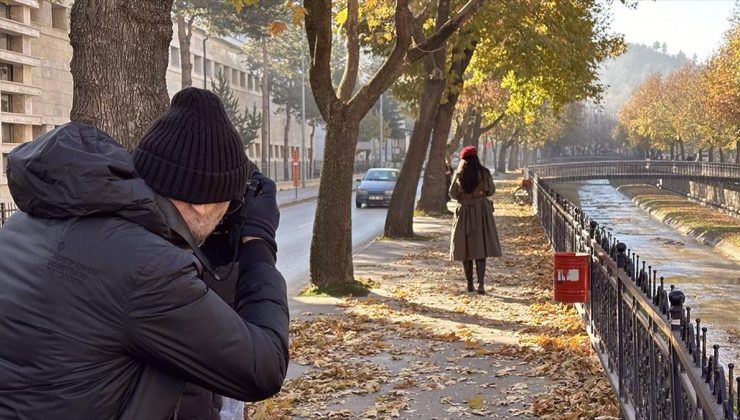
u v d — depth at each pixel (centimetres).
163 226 202
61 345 187
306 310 1115
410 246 1969
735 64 6053
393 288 1308
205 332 196
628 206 6819
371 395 707
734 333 1911
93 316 188
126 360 194
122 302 189
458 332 948
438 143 2944
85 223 195
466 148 1243
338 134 1255
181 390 205
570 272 910
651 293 500
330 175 1253
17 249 196
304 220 3045
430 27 2350
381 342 900
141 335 191
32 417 188
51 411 187
